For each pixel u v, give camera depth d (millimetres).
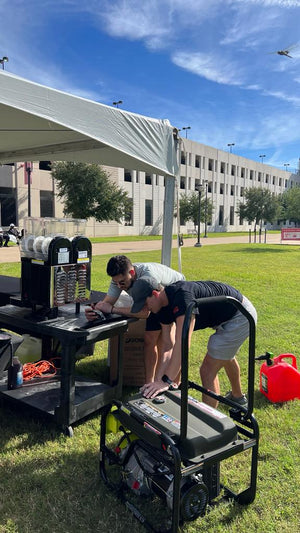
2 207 25750
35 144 5039
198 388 2338
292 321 6137
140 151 3801
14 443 2666
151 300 2295
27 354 3932
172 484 1824
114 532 1923
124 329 2963
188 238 34562
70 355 2623
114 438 2738
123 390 3504
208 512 2035
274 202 48562
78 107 3150
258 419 3074
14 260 13133
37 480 2295
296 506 2150
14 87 2701
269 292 8570
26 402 2885
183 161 45562
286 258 16016
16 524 1971
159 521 1986
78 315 3006
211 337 2646
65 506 2102
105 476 2266
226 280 10000
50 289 2680
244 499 2125
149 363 3348
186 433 1747
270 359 3500
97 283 8773
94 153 4875
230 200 56250
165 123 4074
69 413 2680
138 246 21766
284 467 2490
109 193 25375
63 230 3006
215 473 2004
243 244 25969
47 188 28016
